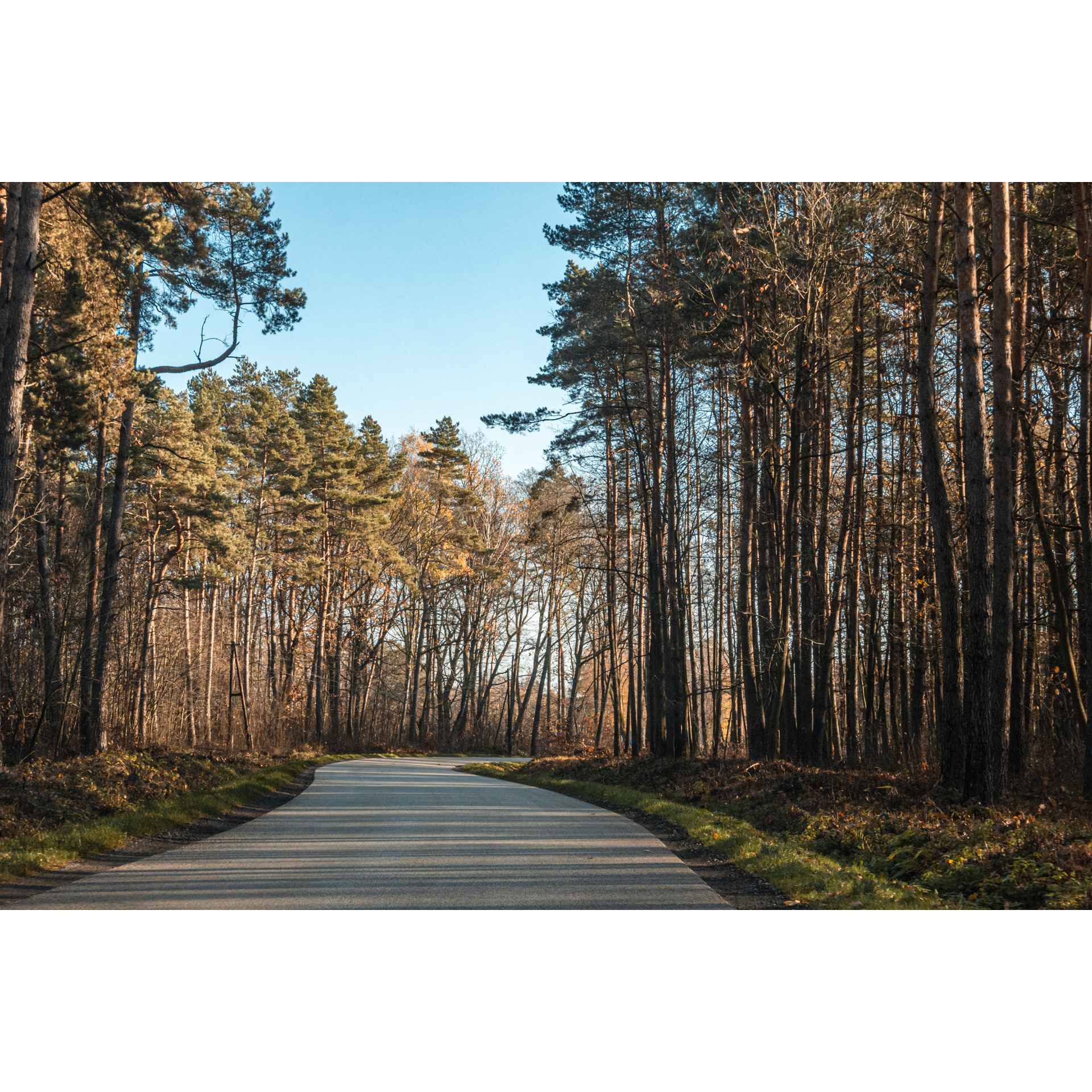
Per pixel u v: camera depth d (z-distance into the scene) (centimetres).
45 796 1337
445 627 6456
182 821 1466
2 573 1449
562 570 4853
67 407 1939
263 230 2114
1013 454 1711
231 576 4028
